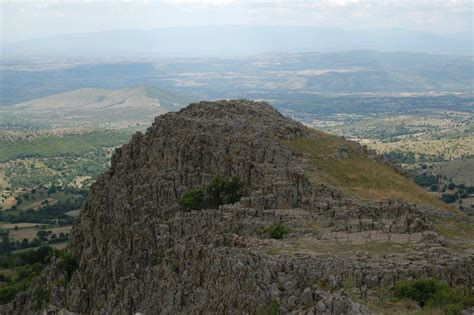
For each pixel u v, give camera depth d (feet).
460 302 173.37
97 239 352.08
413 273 190.70
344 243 225.76
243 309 189.67
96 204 379.96
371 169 358.43
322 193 291.38
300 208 281.95
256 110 420.36
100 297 307.99
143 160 393.50
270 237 248.73
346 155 370.73
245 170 330.54
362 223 245.65
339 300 166.81
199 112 419.54
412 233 235.40
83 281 327.47
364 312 164.96
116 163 417.49
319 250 218.38
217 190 320.50
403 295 179.42
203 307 210.79
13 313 366.22
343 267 195.21
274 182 305.53
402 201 274.77
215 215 280.10
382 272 190.39
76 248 380.17
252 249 225.15
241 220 268.21
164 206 334.65
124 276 293.23
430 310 171.32
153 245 294.66
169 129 397.80
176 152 367.66
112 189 371.56
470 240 235.20
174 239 285.84
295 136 382.01
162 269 262.88
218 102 442.91
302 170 317.42
